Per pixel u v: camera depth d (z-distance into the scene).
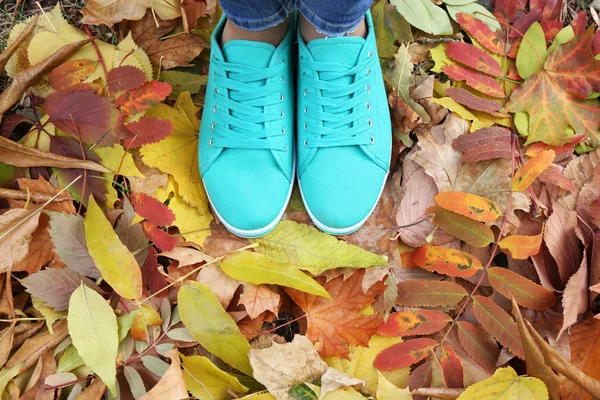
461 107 1.05
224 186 0.94
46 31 1.01
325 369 0.85
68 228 0.86
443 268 0.95
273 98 0.93
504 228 0.97
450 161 1.02
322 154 0.96
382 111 0.98
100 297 0.82
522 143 1.06
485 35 1.09
